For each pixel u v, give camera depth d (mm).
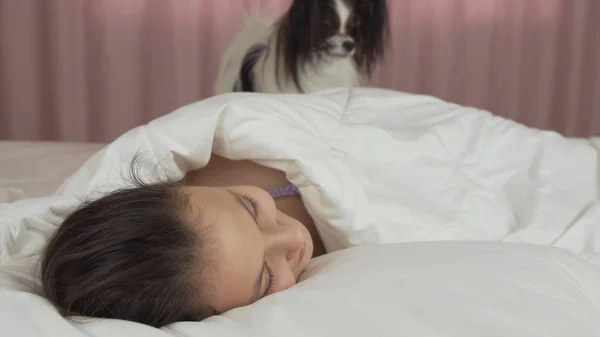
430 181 1042
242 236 674
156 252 615
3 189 1130
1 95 2518
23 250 797
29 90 2516
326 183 904
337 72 2225
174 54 2518
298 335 542
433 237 954
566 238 956
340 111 1178
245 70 2217
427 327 547
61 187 945
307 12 2127
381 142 1062
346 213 907
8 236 793
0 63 2492
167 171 929
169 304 619
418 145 1083
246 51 2227
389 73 2623
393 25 2607
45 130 2562
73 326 544
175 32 2496
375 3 2203
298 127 982
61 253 630
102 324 556
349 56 2215
